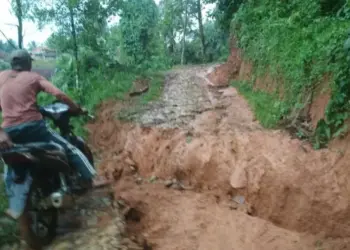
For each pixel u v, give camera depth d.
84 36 12.53
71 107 4.43
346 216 4.66
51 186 4.15
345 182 4.86
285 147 5.86
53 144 4.03
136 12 17.67
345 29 6.56
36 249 3.88
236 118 7.98
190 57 32.16
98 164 7.00
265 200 5.42
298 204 5.08
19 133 3.95
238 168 5.86
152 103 10.07
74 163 4.42
